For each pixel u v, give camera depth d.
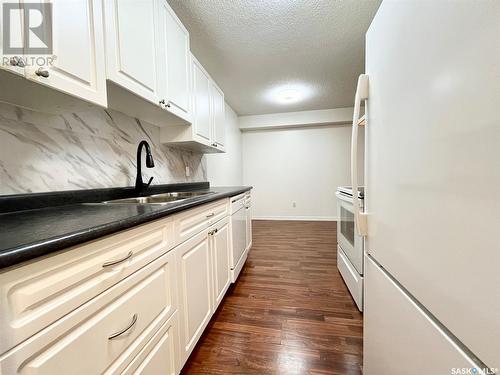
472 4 0.36
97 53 0.90
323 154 4.60
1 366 0.41
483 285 0.35
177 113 1.54
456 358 0.41
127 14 1.06
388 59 0.67
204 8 1.63
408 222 0.57
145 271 0.79
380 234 0.75
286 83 3.00
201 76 1.98
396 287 0.65
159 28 1.31
